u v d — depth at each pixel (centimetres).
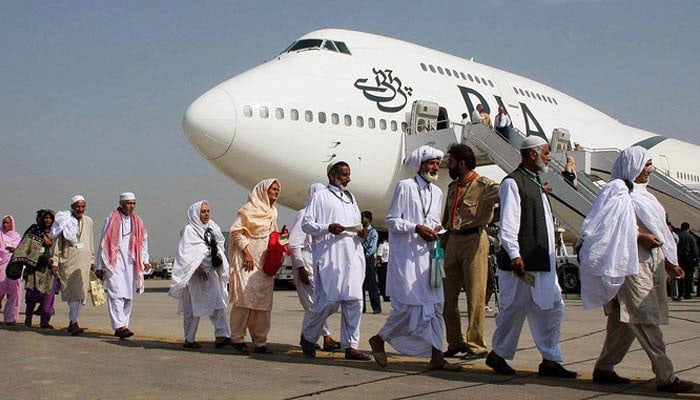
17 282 1275
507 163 2188
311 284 906
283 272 2503
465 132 2309
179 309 906
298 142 2127
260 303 853
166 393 584
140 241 1046
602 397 571
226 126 2006
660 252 614
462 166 821
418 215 724
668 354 824
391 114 2372
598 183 2953
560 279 2131
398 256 723
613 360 640
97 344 922
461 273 830
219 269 917
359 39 2514
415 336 727
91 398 562
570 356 827
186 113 2042
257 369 712
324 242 797
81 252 1090
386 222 731
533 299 660
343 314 802
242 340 871
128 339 985
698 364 754
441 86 2616
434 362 717
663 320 609
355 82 2334
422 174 739
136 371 696
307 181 2178
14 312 1277
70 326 1080
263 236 866
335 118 2219
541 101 3192
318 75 2273
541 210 673
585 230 614
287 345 936
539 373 686
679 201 2548
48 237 1192
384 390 598
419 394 580
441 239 832
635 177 624
